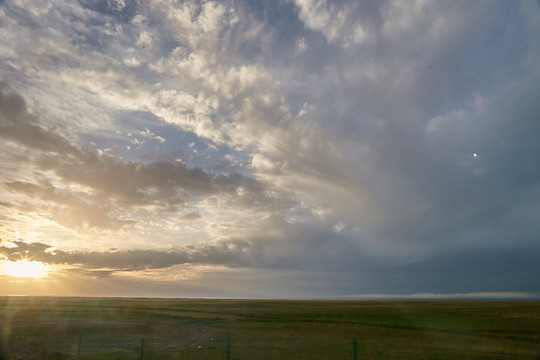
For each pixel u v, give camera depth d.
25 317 91.12
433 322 74.00
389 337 54.62
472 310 97.81
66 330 68.19
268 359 36.91
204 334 61.59
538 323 67.25
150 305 141.50
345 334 58.66
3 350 45.00
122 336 59.69
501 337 54.81
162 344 50.94
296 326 71.62
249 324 76.81
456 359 36.72
